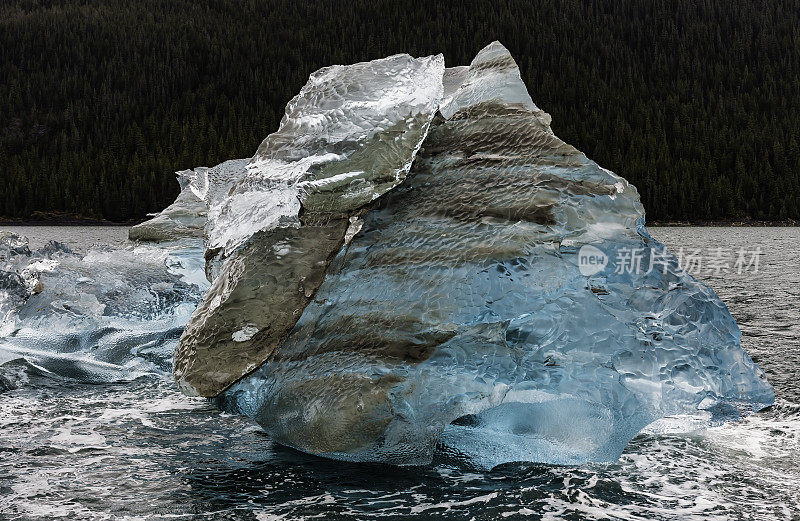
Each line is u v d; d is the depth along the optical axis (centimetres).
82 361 797
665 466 509
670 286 559
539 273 530
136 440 563
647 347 530
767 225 8981
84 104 13362
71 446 545
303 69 15612
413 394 500
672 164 9925
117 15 17462
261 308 539
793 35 15812
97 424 602
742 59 15575
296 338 542
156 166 8969
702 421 600
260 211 576
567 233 543
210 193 1113
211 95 13512
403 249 558
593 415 520
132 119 12338
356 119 587
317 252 554
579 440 521
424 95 599
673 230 7425
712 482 479
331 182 562
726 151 10256
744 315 1172
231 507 435
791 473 495
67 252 1077
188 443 558
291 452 538
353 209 566
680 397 531
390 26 18412
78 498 446
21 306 898
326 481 480
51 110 13562
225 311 542
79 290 946
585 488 468
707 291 571
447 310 519
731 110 12638
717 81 14438
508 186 567
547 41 16600
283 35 17862
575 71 14225
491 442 539
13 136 12444
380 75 617
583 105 12381
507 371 515
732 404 599
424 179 593
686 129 10900
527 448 530
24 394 687
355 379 505
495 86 639
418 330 515
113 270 1017
